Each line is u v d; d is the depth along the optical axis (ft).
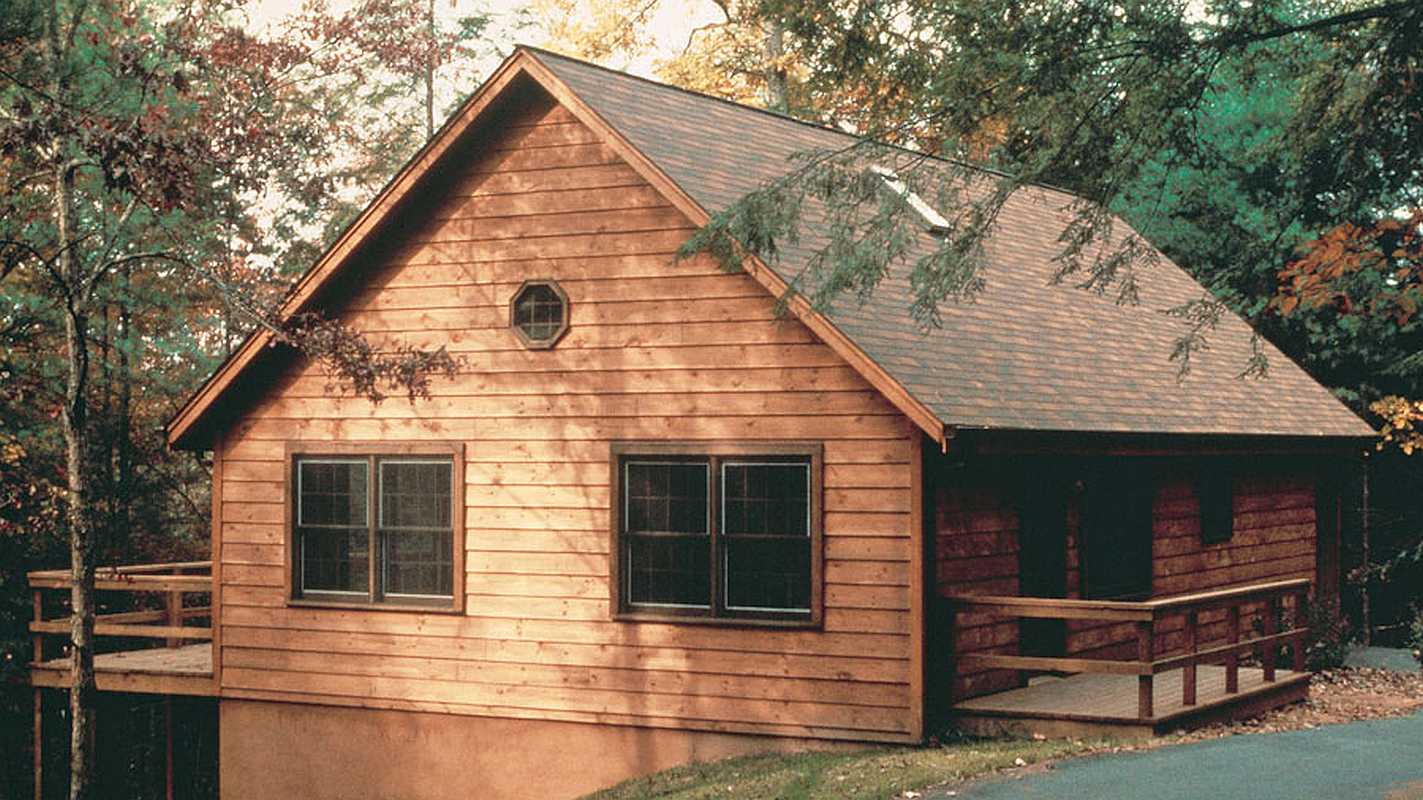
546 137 58.95
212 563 64.54
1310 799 40.22
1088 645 63.72
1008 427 51.72
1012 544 58.39
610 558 56.95
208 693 64.54
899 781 44.09
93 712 72.43
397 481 61.36
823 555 53.42
